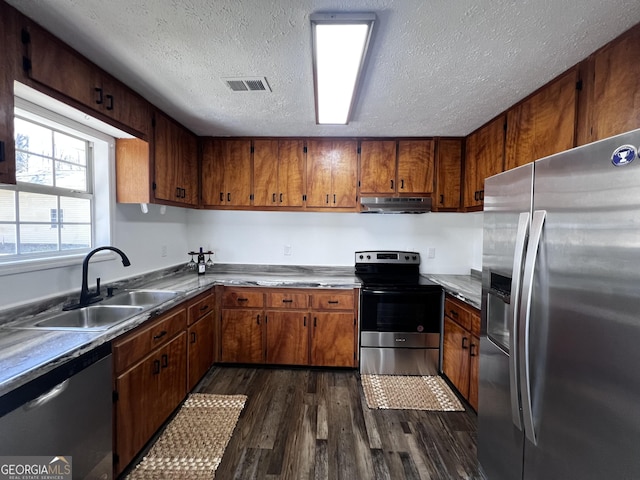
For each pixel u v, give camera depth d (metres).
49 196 1.83
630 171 0.81
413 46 1.45
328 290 2.79
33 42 1.31
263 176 3.02
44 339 1.32
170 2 1.19
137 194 2.22
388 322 2.76
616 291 0.86
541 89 1.85
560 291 1.04
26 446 1.03
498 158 2.34
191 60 1.62
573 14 1.22
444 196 2.94
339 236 3.35
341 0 1.17
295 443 1.87
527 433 1.18
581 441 0.97
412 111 2.28
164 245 2.94
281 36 1.40
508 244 1.36
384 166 2.96
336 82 1.77
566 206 1.01
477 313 2.10
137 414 1.64
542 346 1.11
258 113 2.38
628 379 0.83
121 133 2.01
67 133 1.89
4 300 1.50
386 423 2.07
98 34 1.40
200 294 2.52
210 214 3.37
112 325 1.50
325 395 2.40
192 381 2.38
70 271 1.87
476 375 2.10
